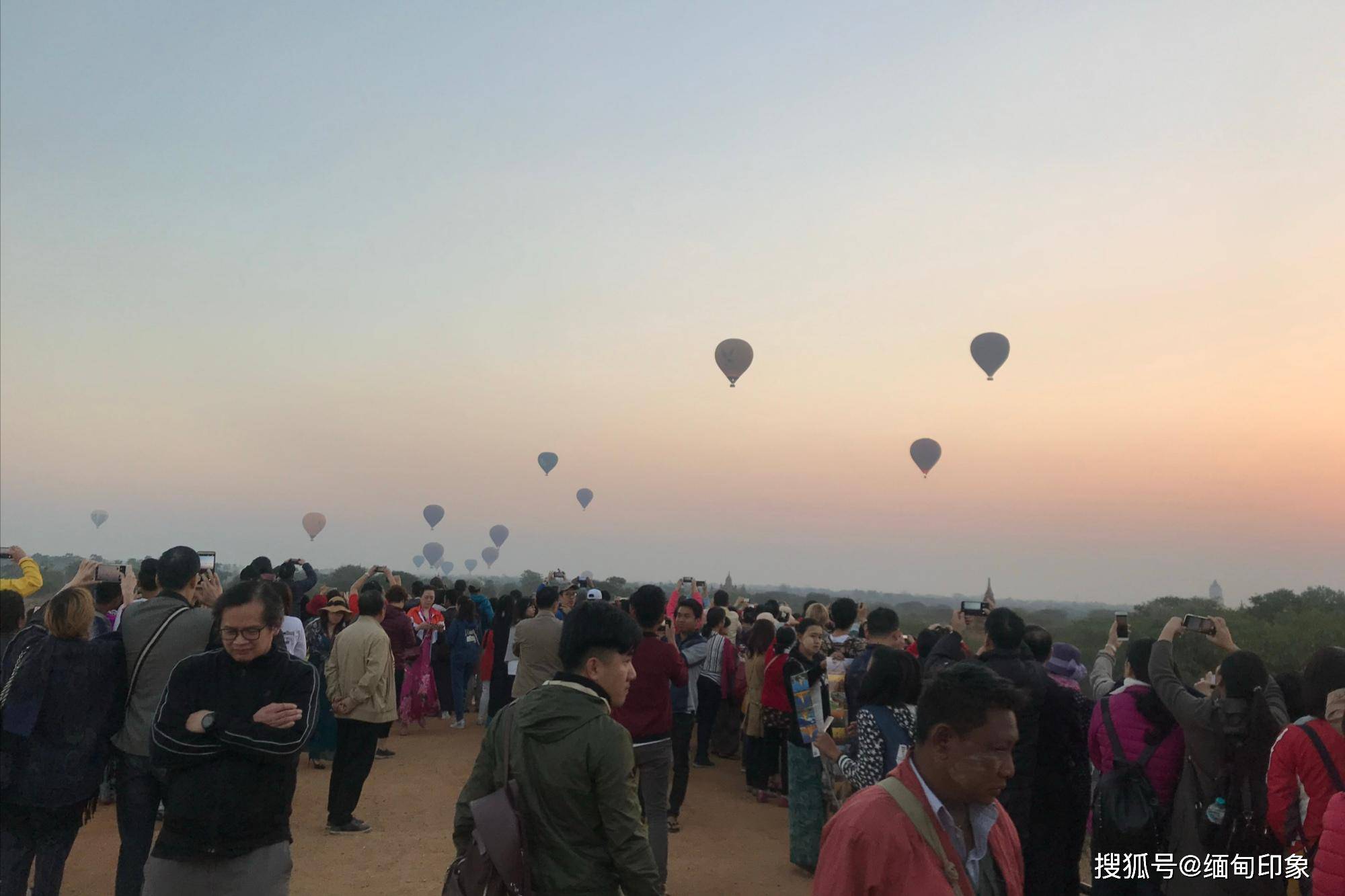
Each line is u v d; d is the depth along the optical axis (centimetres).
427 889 691
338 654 842
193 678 376
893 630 671
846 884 236
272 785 374
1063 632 3262
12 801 479
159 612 531
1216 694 500
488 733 349
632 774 333
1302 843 432
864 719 482
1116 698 545
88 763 495
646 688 624
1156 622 2897
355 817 888
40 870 491
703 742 1218
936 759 247
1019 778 553
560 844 324
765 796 1027
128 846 520
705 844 852
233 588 379
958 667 252
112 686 509
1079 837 579
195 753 363
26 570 652
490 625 1519
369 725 843
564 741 326
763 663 1043
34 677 480
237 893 367
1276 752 440
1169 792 516
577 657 343
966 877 240
